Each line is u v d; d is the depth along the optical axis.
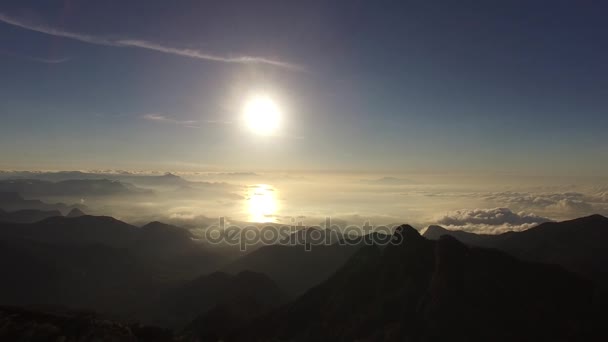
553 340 76.69
